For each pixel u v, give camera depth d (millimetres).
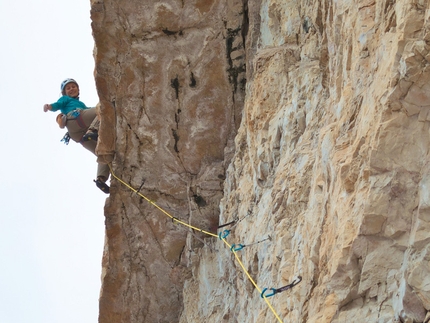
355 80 11680
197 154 20297
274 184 14789
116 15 19062
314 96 14922
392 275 9453
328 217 11430
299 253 12492
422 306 8805
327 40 14414
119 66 19531
